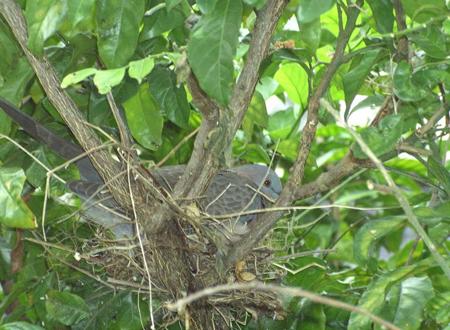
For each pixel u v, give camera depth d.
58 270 7.72
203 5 5.44
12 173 6.22
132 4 5.89
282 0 5.70
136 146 6.39
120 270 7.21
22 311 7.66
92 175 7.49
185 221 6.65
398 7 6.54
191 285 6.46
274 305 7.10
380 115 6.80
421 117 6.98
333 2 5.18
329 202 9.73
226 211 7.89
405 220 6.46
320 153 10.55
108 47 5.87
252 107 8.02
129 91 7.21
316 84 7.72
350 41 8.32
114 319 7.56
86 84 7.63
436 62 6.51
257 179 8.80
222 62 5.37
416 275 6.80
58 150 6.90
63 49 7.27
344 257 9.87
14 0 6.06
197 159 5.86
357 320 5.97
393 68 7.25
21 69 7.01
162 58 7.15
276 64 8.29
